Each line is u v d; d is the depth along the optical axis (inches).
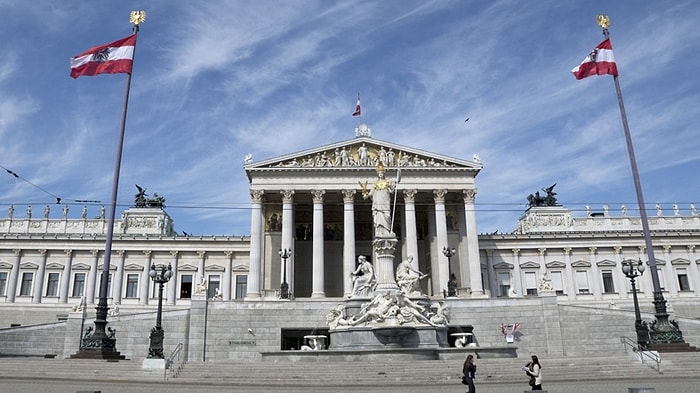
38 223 3503.9
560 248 3405.5
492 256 3400.6
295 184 2920.8
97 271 3363.7
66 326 2000.5
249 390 987.3
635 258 3400.6
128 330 1994.3
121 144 1482.5
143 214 3572.8
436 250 2982.3
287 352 1391.5
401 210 3102.9
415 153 2994.6
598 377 1143.0
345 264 2822.3
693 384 976.3
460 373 1160.2
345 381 1115.3
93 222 3521.2
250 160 2928.2
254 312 2064.5
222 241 3422.7
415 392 937.5
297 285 3164.4
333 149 3002.0
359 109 2957.7
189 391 959.0
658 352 1277.1
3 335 2042.3
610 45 1599.4
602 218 3602.4
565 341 2063.2
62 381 1110.4
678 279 3358.8
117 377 1167.0
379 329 1441.9
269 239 3090.6
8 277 3316.9
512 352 1432.1
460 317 2102.6
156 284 3361.2
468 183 2952.8
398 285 1720.0
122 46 1549.0
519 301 2119.8
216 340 2030.0
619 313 2036.2
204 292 2076.8
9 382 1082.1
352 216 2888.8
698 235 3403.1
